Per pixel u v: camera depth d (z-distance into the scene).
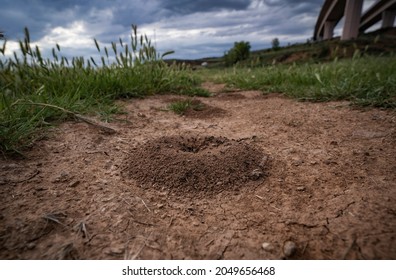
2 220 1.02
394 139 1.92
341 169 1.50
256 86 5.21
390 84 3.40
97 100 2.69
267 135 2.19
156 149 1.68
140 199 1.22
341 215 1.09
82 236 0.97
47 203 1.15
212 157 1.55
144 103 3.33
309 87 4.38
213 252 0.94
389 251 0.90
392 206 1.12
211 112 3.07
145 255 0.91
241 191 1.31
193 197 1.26
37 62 2.90
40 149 1.66
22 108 1.86
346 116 2.64
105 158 1.63
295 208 1.17
